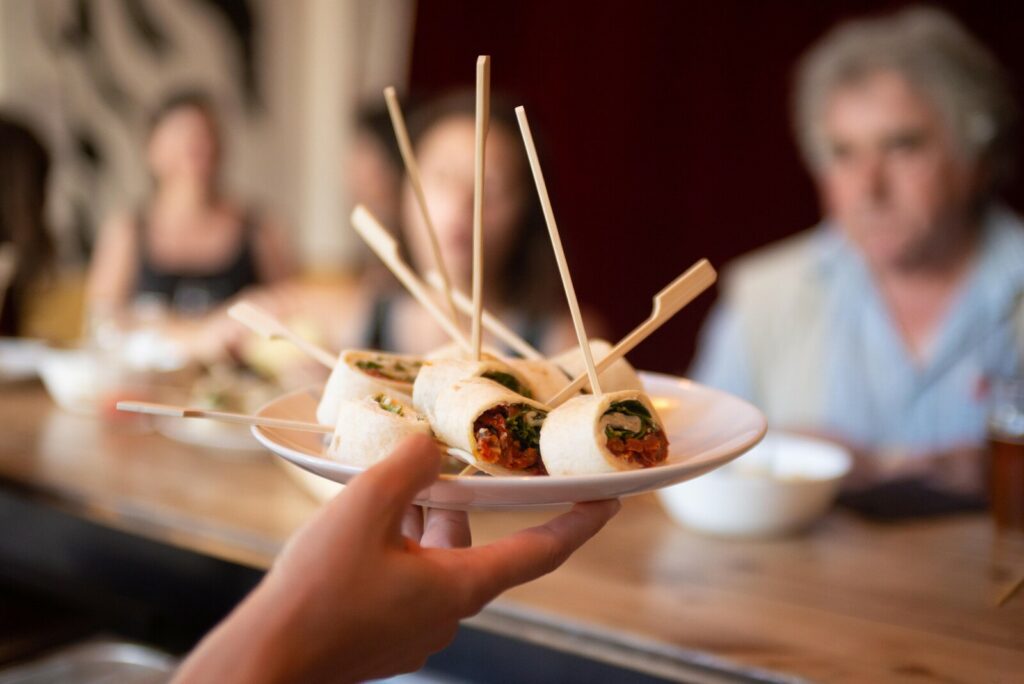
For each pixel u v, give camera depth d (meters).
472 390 0.74
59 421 1.88
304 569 0.57
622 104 3.69
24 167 3.66
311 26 4.53
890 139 2.46
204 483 1.47
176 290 3.66
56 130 4.62
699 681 0.90
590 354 0.73
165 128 3.66
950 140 2.44
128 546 1.30
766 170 3.43
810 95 2.67
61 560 1.38
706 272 0.79
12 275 3.35
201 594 1.23
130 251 3.73
